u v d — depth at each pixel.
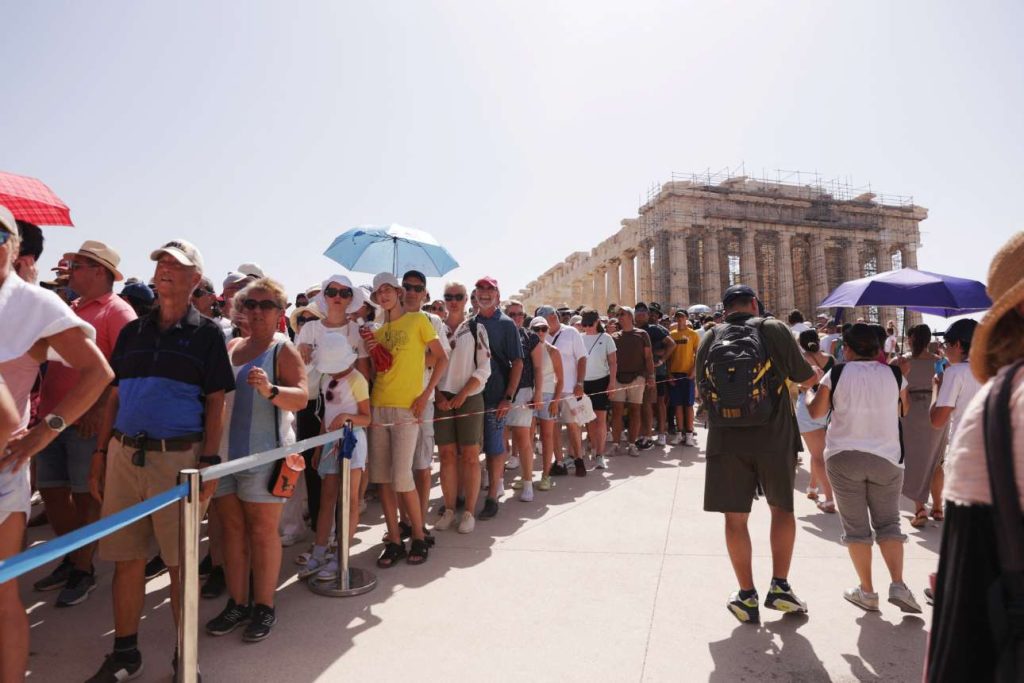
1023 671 1.29
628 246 51.94
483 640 4.09
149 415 3.58
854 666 3.73
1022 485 1.31
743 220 46.84
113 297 4.97
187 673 3.12
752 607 4.32
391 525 5.60
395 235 6.96
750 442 4.34
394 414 5.57
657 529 6.47
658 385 11.68
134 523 3.62
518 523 6.76
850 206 49.97
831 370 4.63
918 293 5.88
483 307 7.09
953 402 5.42
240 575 4.33
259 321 4.32
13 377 2.98
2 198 4.81
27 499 3.07
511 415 7.64
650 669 3.71
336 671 3.71
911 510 7.29
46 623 4.44
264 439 4.22
